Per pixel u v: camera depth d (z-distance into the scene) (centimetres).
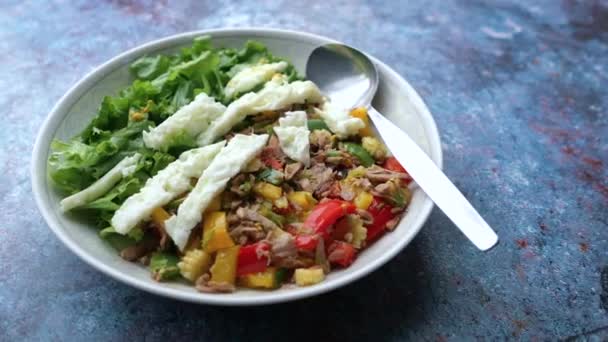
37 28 60
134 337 36
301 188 39
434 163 38
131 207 36
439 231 42
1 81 53
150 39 59
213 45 48
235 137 39
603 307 38
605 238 42
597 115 52
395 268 40
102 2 63
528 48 59
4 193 44
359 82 46
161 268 35
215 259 35
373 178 39
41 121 50
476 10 64
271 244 36
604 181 46
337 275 35
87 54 57
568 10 65
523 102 53
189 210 36
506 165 47
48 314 36
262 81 45
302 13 63
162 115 43
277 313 37
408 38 60
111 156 40
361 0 65
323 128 43
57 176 38
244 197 38
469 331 37
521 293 39
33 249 40
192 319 36
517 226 43
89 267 39
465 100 53
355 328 36
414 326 37
